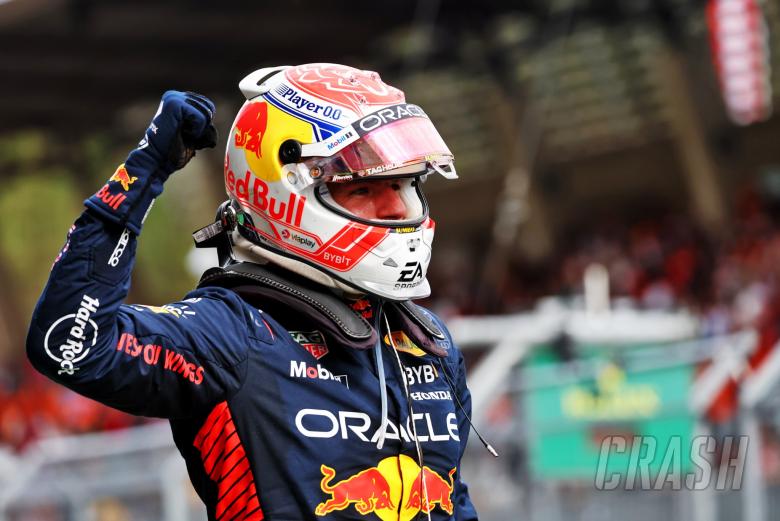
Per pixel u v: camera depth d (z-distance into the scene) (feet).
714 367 69.46
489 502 66.74
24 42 122.93
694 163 169.58
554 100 178.60
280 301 24.95
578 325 72.59
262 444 23.90
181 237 217.56
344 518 24.06
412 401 25.88
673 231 159.33
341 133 25.31
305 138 25.44
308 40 133.08
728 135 166.61
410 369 26.50
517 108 174.91
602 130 181.37
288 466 23.85
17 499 71.97
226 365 23.82
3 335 212.64
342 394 24.63
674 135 172.76
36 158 192.24
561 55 169.48
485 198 196.44
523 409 68.74
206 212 195.00
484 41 157.58
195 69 137.59
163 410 23.63
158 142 23.20
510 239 163.12
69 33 121.70
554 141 185.06
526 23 152.76
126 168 22.99
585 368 68.64
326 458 24.12
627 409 68.28
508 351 70.38
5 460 80.28
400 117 25.88
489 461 67.21
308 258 25.66
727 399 68.90
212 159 182.91
